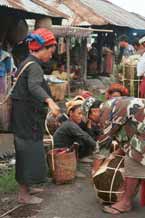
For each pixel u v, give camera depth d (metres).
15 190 6.13
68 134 6.86
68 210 5.55
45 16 11.10
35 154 5.57
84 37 16.80
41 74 5.36
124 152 5.59
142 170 5.26
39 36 5.37
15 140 5.58
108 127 5.44
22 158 5.55
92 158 7.21
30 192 6.07
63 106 11.09
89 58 19.66
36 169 5.61
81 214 5.43
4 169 6.92
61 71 15.48
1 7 10.17
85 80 17.12
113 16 22.03
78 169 7.13
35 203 5.72
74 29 15.42
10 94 5.61
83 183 6.56
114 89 6.30
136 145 5.18
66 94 14.16
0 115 7.90
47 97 5.16
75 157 6.65
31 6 10.50
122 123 5.30
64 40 16.52
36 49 5.40
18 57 11.05
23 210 5.52
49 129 7.62
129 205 5.48
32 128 5.52
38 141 5.60
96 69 19.95
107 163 5.70
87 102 7.12
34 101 5.45
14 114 5.55
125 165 5.35
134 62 9.12
